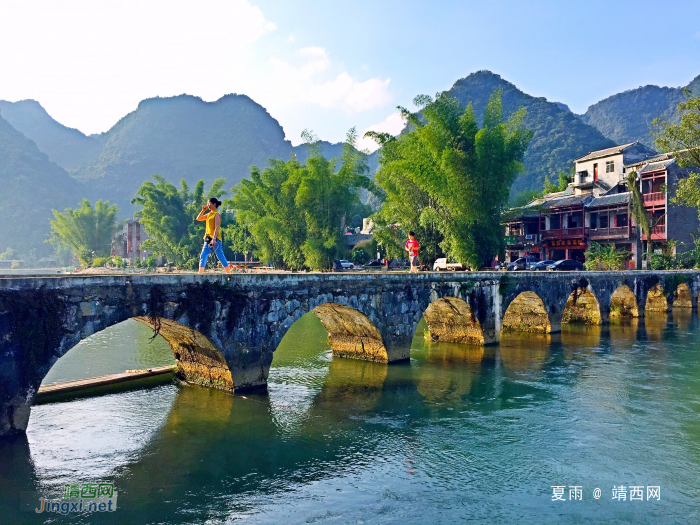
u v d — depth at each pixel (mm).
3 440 10922
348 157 45094
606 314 33156
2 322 10727
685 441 13094
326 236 43406
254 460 11758
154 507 9641
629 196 49094
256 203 53375
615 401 16422
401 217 38750
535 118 159375
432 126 33406
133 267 80688
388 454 12242
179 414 14617
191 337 15352
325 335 29719
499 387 18016
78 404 15359
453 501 10078
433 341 27109
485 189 33406
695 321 34938
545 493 10438
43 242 164500
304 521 9273
